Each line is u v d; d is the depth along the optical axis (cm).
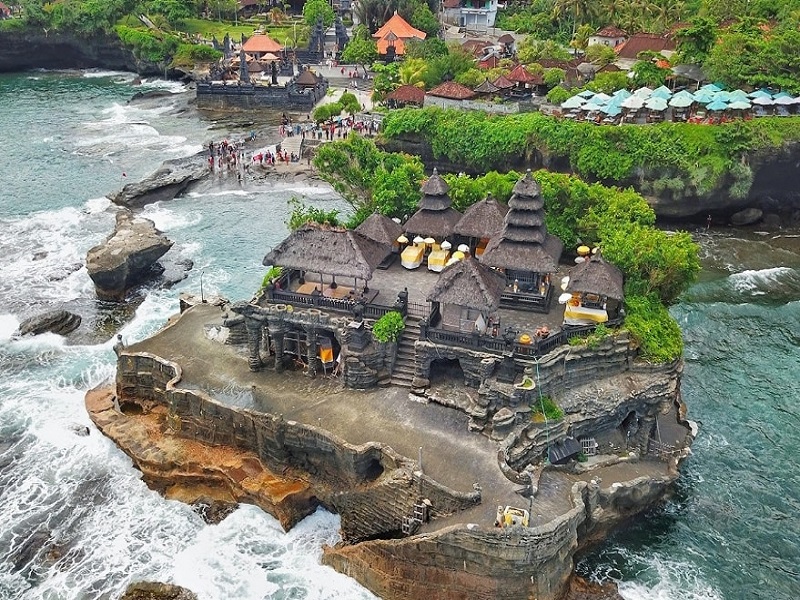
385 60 16525
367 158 8106
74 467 5262
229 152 11812
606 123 10375
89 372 6388
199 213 9750
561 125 10181
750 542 4728
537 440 4694
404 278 6028
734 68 10675
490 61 14375
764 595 4359
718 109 9988
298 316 5284
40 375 6350
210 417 5100
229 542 4669
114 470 5241
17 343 6806
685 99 10188
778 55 10600
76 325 7106
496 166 10794
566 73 12962
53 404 5934
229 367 5556
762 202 9869
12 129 13325
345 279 5847
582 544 4559
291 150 11894
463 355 4956
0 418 5762
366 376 5175
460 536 3978
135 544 4662
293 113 14388
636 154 9675
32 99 15688
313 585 4375
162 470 5056
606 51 13875
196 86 15338
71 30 18788
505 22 18850
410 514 4397
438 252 6156
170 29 19388
